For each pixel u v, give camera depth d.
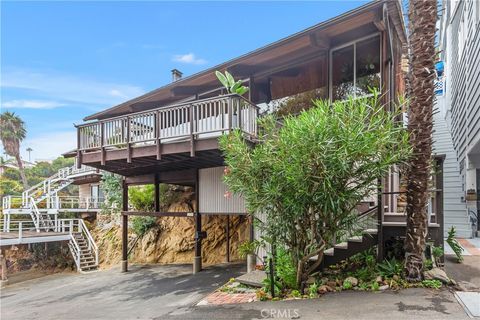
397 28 7.68
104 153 9.08
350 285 4.63
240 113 6.95
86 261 13.96
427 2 4.55
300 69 8.34
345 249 5.23
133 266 11.98
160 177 10.74
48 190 19.72
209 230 12.23
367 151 3.89
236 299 5.14
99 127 9.20
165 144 7.96
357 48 7.29
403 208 7.10
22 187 32.84
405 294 4.12
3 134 29.03
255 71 9.07
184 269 10.48
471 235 8.11
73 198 20.59
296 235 4.81
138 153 8.38
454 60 12.20
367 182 4.20
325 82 7.75
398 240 5.30
